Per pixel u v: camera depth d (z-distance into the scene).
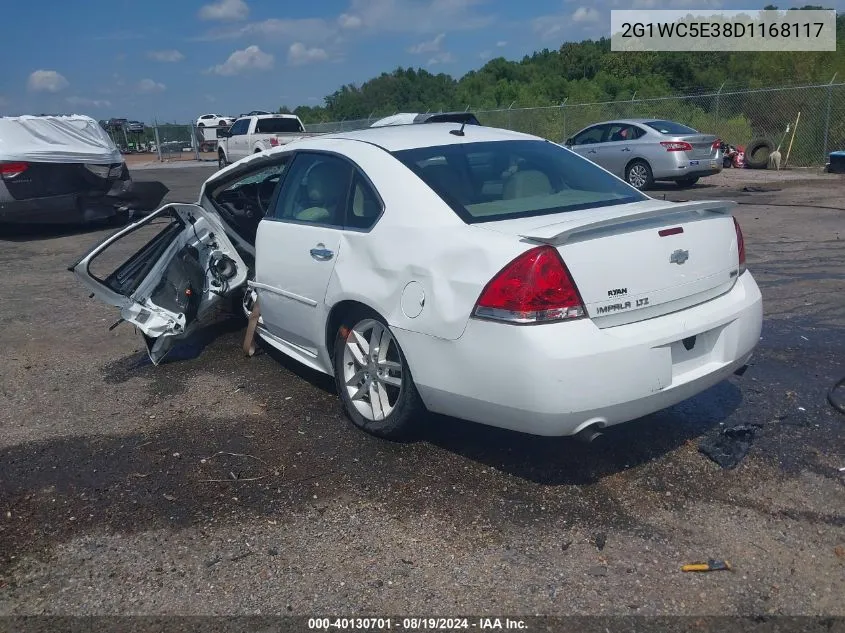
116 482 4.06
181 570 3.29
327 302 4.47
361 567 3.25
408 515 3.62
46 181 12.29
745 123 22.27
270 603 3.06
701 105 23.44
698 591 3.03
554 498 3.71
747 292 4.09
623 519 3.52
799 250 9.24
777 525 3.45
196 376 5.60
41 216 12.42
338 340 4.55
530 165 4.46
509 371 3.42
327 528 3.55
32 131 12.23
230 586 3.17
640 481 3.84
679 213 3.76
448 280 3.66
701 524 3.47
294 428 4.62
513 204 4.05
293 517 3.65
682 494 3.71
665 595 3.01
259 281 5.20
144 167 34.81
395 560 3.29
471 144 4.56
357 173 4.43
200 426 4.72
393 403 4.34
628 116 25.02
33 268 10.13
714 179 18.69
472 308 3.53
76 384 5.57
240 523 3.62
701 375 3.79
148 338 5.85
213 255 5.77
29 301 8.19
